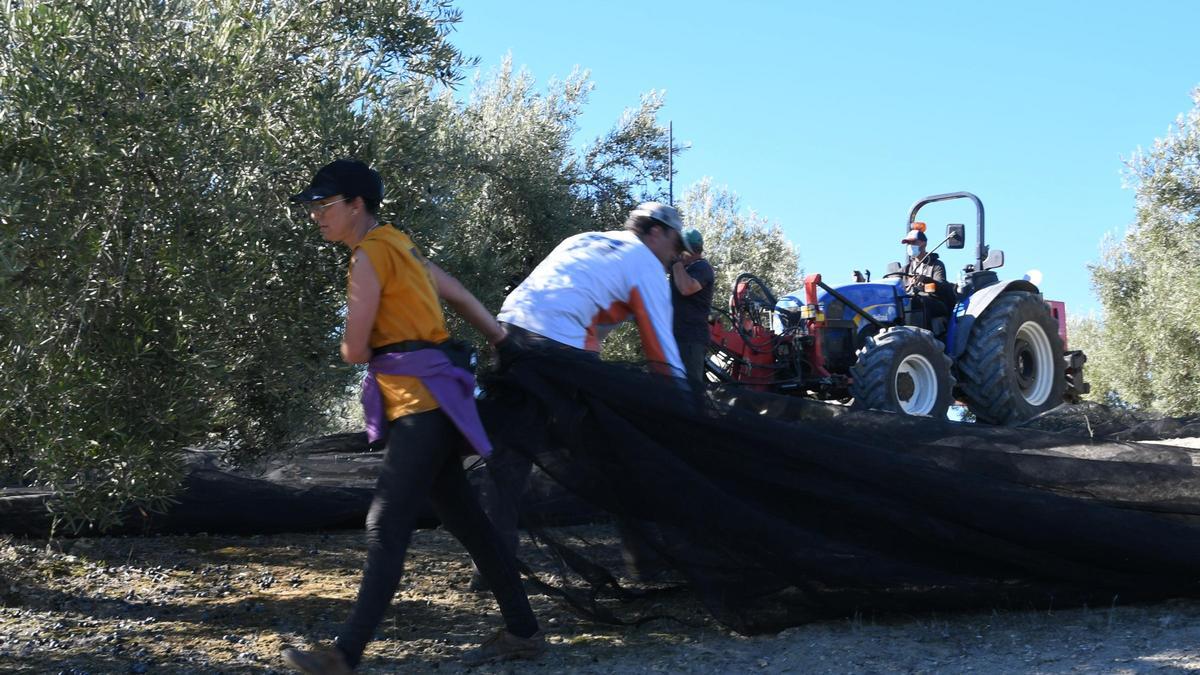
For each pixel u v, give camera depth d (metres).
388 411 3.25
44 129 3.85
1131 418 7.31
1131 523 3.94
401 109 5.45
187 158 4.14
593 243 4.00
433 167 5.66
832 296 8.87
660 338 3.96
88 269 3.96
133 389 4.20
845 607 3.93
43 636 4.00
